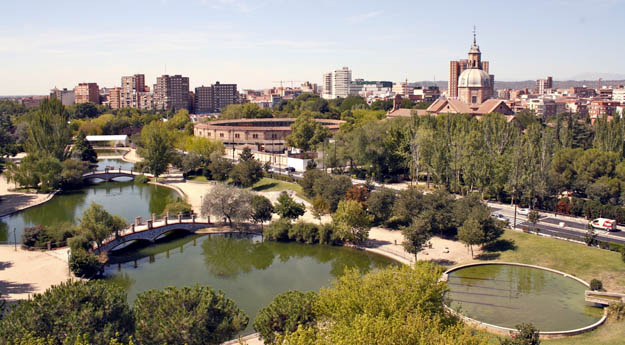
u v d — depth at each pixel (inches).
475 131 6540.4
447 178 6225.4
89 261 3782.0
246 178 6894.7
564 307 3262.8
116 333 1985.7
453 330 1959.9
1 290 3464.6
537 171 5374.0
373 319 1936.5
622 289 3447.3
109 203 6496.1
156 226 4879.4
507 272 3919.8
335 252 4591.5
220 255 4525.1
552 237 4424.2
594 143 7022.6
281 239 4884.4
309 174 6077.8
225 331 2313.0
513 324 3004.4
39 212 6043.3
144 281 3868.1
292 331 2373.3
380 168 7062.0
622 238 4434.1
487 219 4318.4
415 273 2493.8
